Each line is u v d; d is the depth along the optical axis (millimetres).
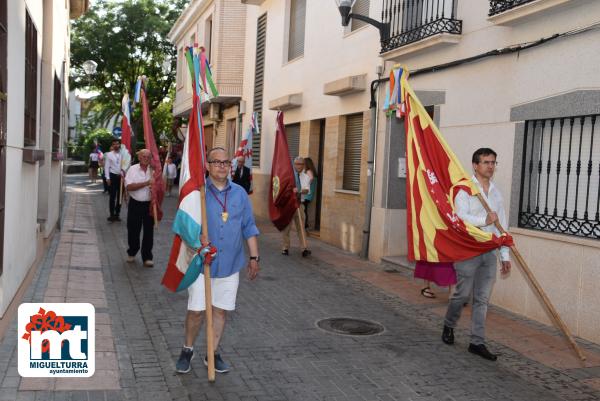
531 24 7082
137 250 9359
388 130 10219
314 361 5410
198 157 4656
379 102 10492
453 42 8367
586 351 5926
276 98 16000
